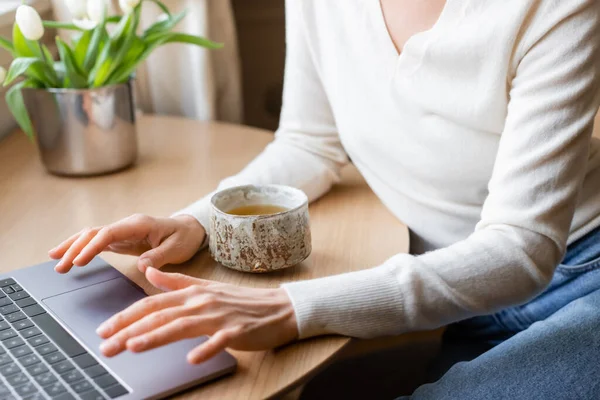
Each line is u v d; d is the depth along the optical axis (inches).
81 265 33.1
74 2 47.1
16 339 28.3
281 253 34.5
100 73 47.6
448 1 36.1
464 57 36.0
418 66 38.3
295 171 44.4
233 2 83.0
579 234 40.0
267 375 27.6
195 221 37.5
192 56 64.4
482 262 32.1
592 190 40.3
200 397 26.0
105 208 43.8
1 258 37.1
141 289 32.8
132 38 47.9
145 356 27.4
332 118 47.5
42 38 59.3
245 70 86.2
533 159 32.3
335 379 45.5
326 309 30.1
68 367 26.4
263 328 28.8
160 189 46.9
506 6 34.2
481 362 34.1
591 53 32.2
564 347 33.6
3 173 49.9
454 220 41.6
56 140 47.9
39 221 41.9
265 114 88.4
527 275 32.3
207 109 65.9
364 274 32.0
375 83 41.1
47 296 31.8
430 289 31.5
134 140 51.2
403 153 41.2
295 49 46.3
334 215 43.0
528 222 32.1
